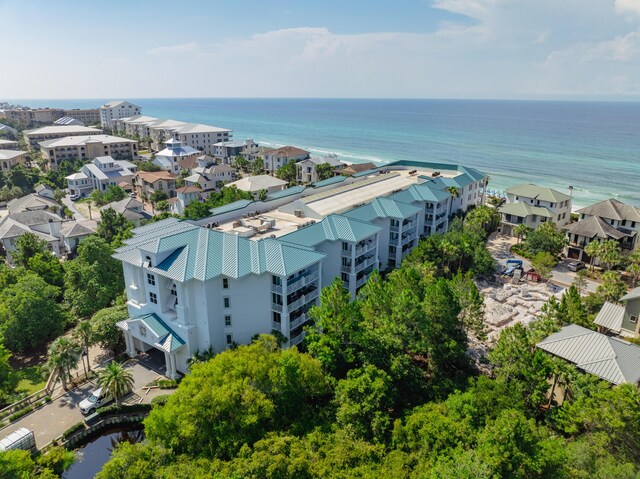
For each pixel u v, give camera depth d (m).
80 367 59.12
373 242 71.31
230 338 56.56
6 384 54.00
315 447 38.06
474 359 54.94
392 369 45.84
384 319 51.19
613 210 92.56
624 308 56.69
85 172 162.62
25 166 182.62
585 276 81.88
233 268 52.97
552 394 45.00
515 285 78.06
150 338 55.41
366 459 36.31
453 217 101.44
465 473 29.88
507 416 33.34
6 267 83.44
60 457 40.62
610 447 34.72
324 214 73.94
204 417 40.22
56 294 72.38
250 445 38.97
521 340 45.31
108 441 49.25
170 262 53.72
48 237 103.00
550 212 101.56
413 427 38.25
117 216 110.38
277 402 43.62
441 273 74.94
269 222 68.69
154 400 50.69
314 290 59.72
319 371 44.81
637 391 36.41
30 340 64.75
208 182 154.12
